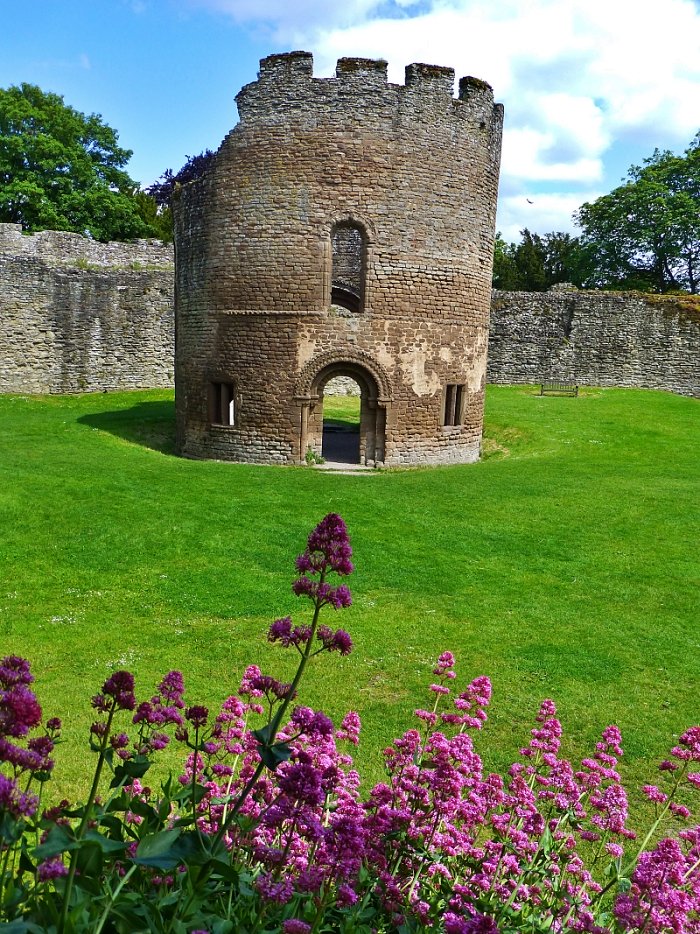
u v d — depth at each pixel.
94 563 11.12
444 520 13.58
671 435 23.58
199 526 12.77
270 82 18.03
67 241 33.19
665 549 12.23
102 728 3.39
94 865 2.90
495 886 3.83
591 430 23.97
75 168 42.75
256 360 19.17
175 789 3.93
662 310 35.06
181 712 6.99
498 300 36.53
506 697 7.78
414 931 3.40
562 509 14.31
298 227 18.38
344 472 18.55
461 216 19.25
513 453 21.73
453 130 18.70
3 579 10.45
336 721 7.20
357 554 11.76
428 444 19.84
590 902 3.86
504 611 9.90
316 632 3.48
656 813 6.09
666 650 8.85
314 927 3.02
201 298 19.95
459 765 4.25
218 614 9.63
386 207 18.36
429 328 19.23
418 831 3.86
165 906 3.08
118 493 14.41
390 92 18.02
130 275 32.09
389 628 9.33
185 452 21.17
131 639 8.85
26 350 30.25
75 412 26.70
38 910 2.78
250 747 4.29
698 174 45.28
